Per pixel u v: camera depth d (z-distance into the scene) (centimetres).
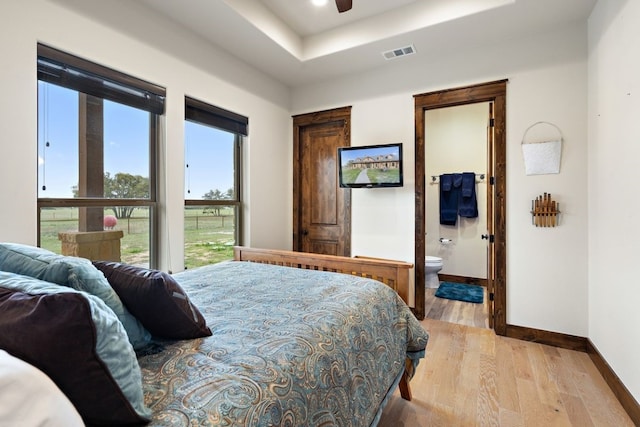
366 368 127
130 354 71
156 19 236
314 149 388
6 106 161
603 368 209
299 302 145
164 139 245
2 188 160
